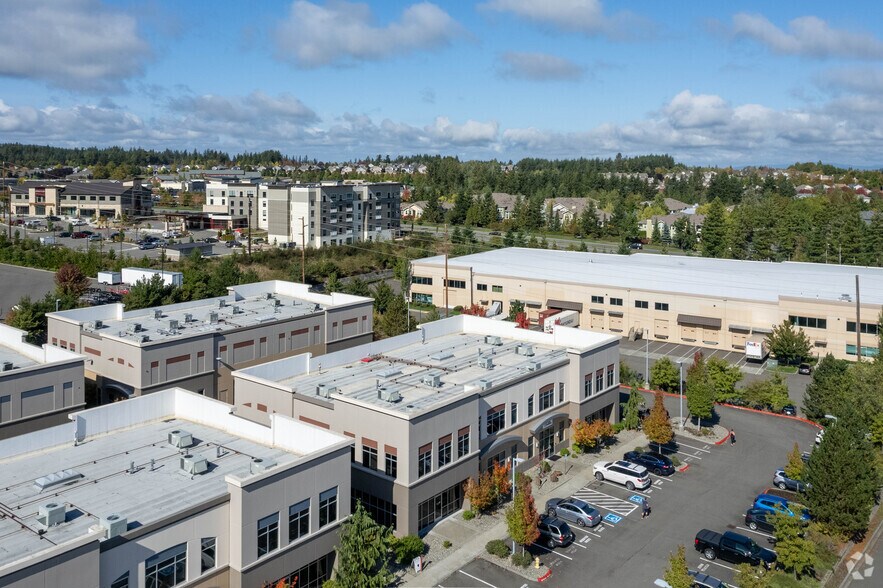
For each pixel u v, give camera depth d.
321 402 52.00
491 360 64.06
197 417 49.25
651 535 50.00
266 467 40.62
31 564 29.53
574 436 62.91
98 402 66.31
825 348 93.56
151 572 34.69
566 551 47.84
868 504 47.62
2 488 38.56
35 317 89.25
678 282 109.94
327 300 87.81
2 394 52.97
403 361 64.88
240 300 86.50
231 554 37.62
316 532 41.09
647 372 86.56
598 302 110.19
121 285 126.75
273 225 177.50
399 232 198.00
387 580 41.19
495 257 134.50
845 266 125.12
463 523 50.94
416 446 47.84
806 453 64.62
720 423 72.88
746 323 98.75
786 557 43.34
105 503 37.06
